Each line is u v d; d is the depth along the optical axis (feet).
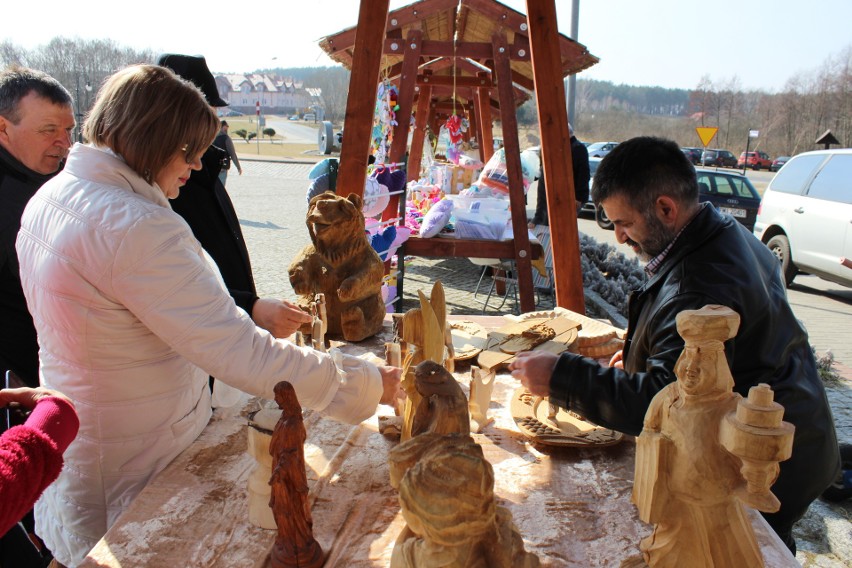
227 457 5.47
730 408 3.51
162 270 4.54
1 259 7.33
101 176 4.73
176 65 9.05
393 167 18.48
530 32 10.71
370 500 4.96
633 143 5.60
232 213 9.29
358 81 11.08
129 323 4.82
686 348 3.59
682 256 5.37
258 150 115.34
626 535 4.55
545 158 10.96
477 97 38.14
